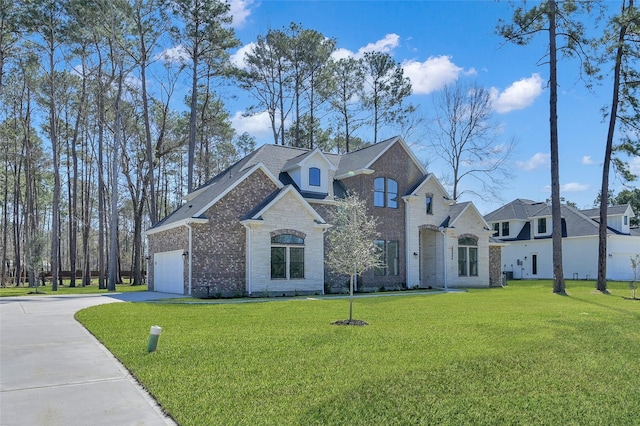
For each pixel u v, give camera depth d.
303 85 41.25
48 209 57.53
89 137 38.78
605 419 5.33
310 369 7.23
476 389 6.33
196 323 12.01
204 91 38.28
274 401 5.75
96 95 33.62
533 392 6.25
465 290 26.95
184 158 47.00
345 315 13.90
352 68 42.50
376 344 9.16
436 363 7.63
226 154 48.59
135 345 8.95
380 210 27.67
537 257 42.78
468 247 30.61
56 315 13.81
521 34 24.19
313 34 39.16
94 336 10.11
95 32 28.97
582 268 39.84
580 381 6.75
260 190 22.73
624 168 24.81
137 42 31.61
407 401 5.81
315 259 23.23
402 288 27.86
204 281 20.94
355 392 6.10
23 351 8.59
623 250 39.91
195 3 31.78
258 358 7.93
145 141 38.75
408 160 29.34
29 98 37.53
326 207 25.22
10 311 14.90
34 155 41.44
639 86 23.86
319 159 25.72
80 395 6.01
